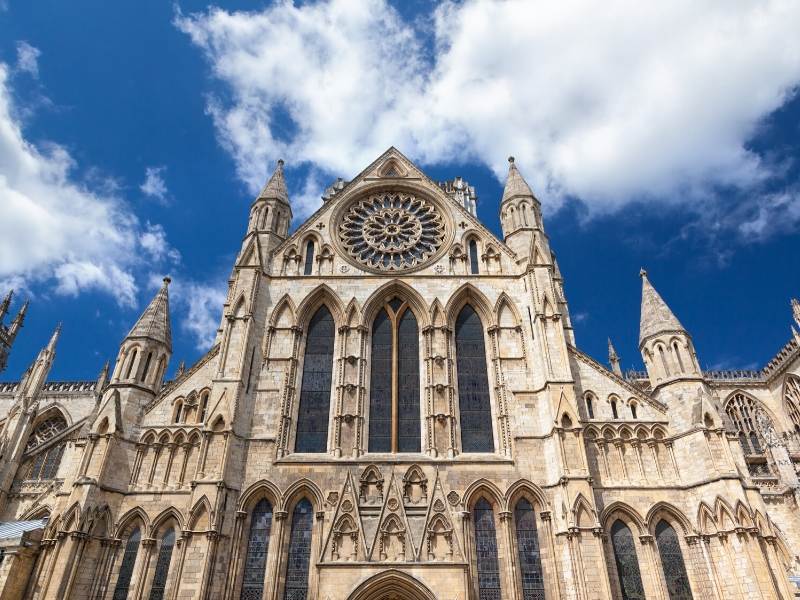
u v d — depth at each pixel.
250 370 58.06
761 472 93.88
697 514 49.78
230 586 46.66
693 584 47.62
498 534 49.84
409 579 45.56
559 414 53.28
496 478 51.94
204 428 52.53
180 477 51.69
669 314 60.97
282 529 49.47
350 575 45.94
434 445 54.09
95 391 112.56
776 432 95.12
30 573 46.16
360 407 56.59
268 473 52.19
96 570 47.03
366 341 61.31
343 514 49.34
